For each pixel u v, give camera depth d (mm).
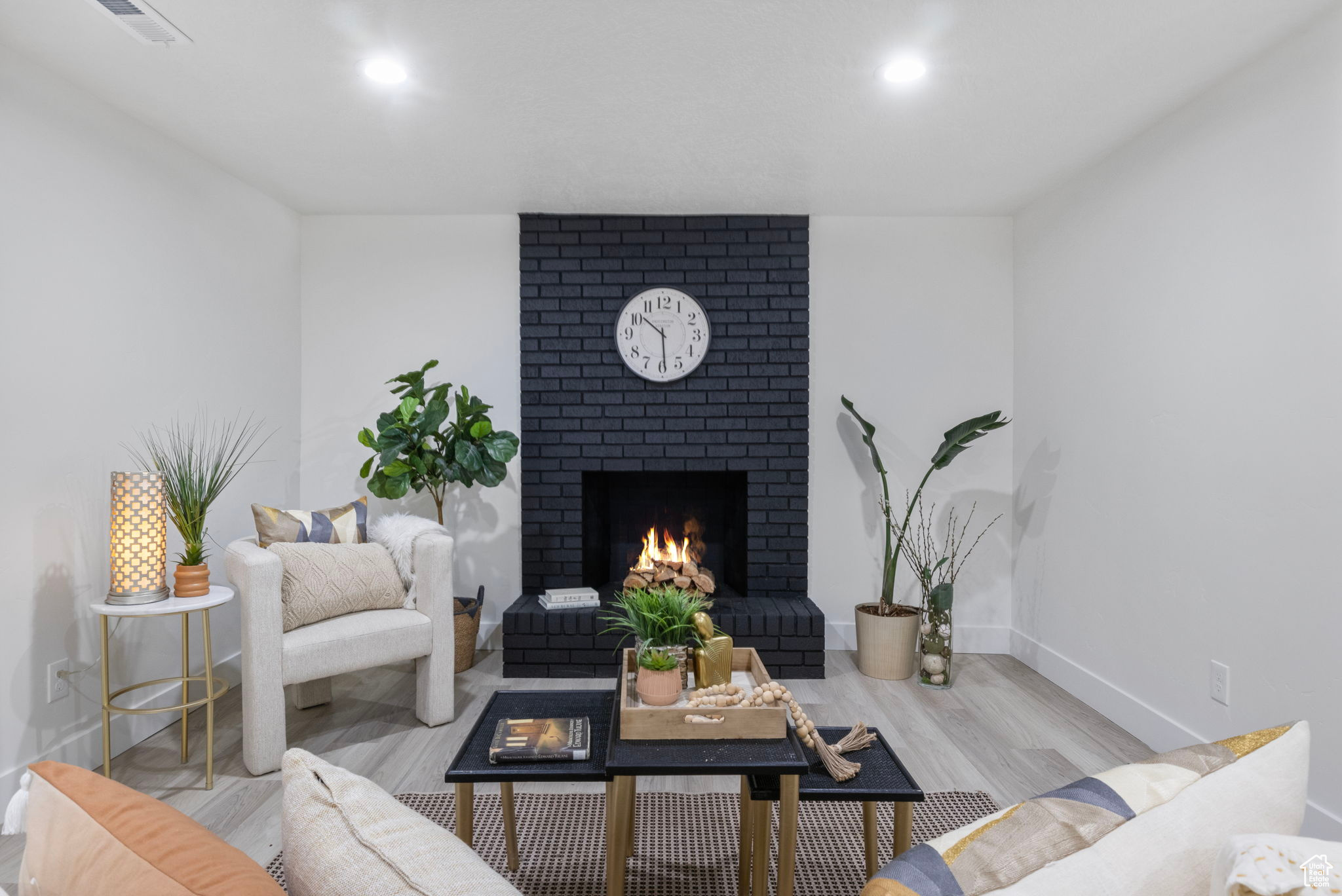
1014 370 4344
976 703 3553
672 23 2332
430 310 4402
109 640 2893
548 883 2090
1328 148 2234
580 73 2646
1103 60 2551
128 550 2566
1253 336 2529
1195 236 2826
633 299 4297
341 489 4418
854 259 4383
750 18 2305
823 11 2270
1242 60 2535
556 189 3900
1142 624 3139
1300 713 2330
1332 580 2219
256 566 2719
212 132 3164
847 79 2689
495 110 2949
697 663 1963
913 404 4391
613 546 4738
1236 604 2600
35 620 2576
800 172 3641
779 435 4309
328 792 802
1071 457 3715
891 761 1822
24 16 2279
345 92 2797
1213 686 2709
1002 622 4395
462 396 4008
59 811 796
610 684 3814
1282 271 2404
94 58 2543
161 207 3191
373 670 4023
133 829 745
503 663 3988
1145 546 3119
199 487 2842
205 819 2404
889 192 3943
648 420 4320
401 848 729
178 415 3312
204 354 3498
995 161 3486
